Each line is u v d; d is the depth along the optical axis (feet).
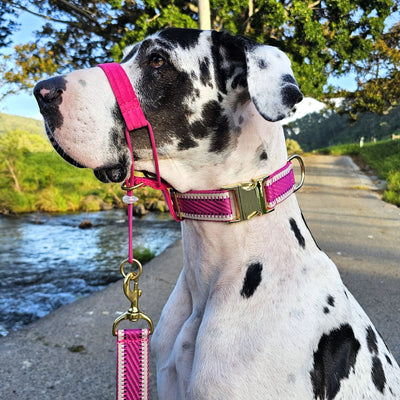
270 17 14.23
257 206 1.83
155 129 1.79
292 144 46.16
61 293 6.29
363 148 39.40
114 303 4.62
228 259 1.86
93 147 1.71
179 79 1.79
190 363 1.77
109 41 17.69
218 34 1.83
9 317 5.28
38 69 17.66
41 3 16.83
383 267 5.98
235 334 1.67
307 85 15.57
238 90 1.84
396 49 22.72
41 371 3.21
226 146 1.85
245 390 1.55
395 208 12.43
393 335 3.79
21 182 18.63
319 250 2.02
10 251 9.20
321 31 15.16
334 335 1.74
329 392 1.67
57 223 13.32
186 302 2.06
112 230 11.84
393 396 1.84
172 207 1.99
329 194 16.08
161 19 13.48
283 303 1.70
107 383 3.07
